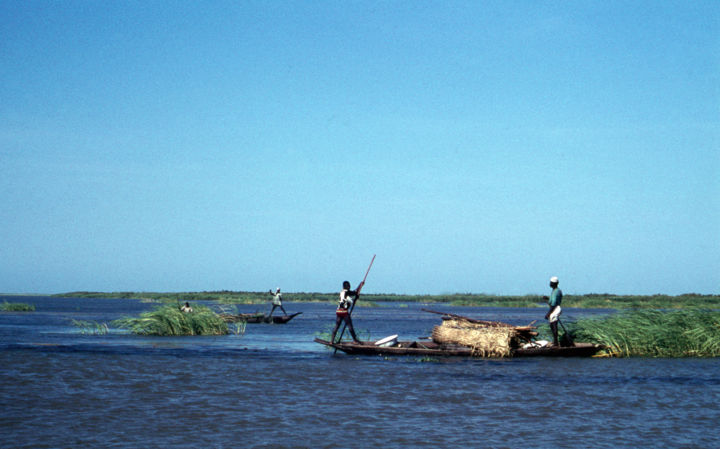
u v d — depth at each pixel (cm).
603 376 1659
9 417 1055
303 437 949
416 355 2177
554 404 1239
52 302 9431
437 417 1103
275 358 1997
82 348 2172
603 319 2464
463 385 1471
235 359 1936
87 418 1057
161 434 957
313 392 1342
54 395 1258
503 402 1256
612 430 1022
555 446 918
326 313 6303
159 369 1658
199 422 1039
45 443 897
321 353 2200
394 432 988
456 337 2236
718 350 2239
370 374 1644
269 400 1241
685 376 1673
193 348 2275
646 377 1644
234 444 906
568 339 2267
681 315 2406
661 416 1134
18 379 1444
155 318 2973
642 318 2389
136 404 1180
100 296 15662
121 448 878
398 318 5434
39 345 2244
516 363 1967
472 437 964
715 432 1014
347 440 936
